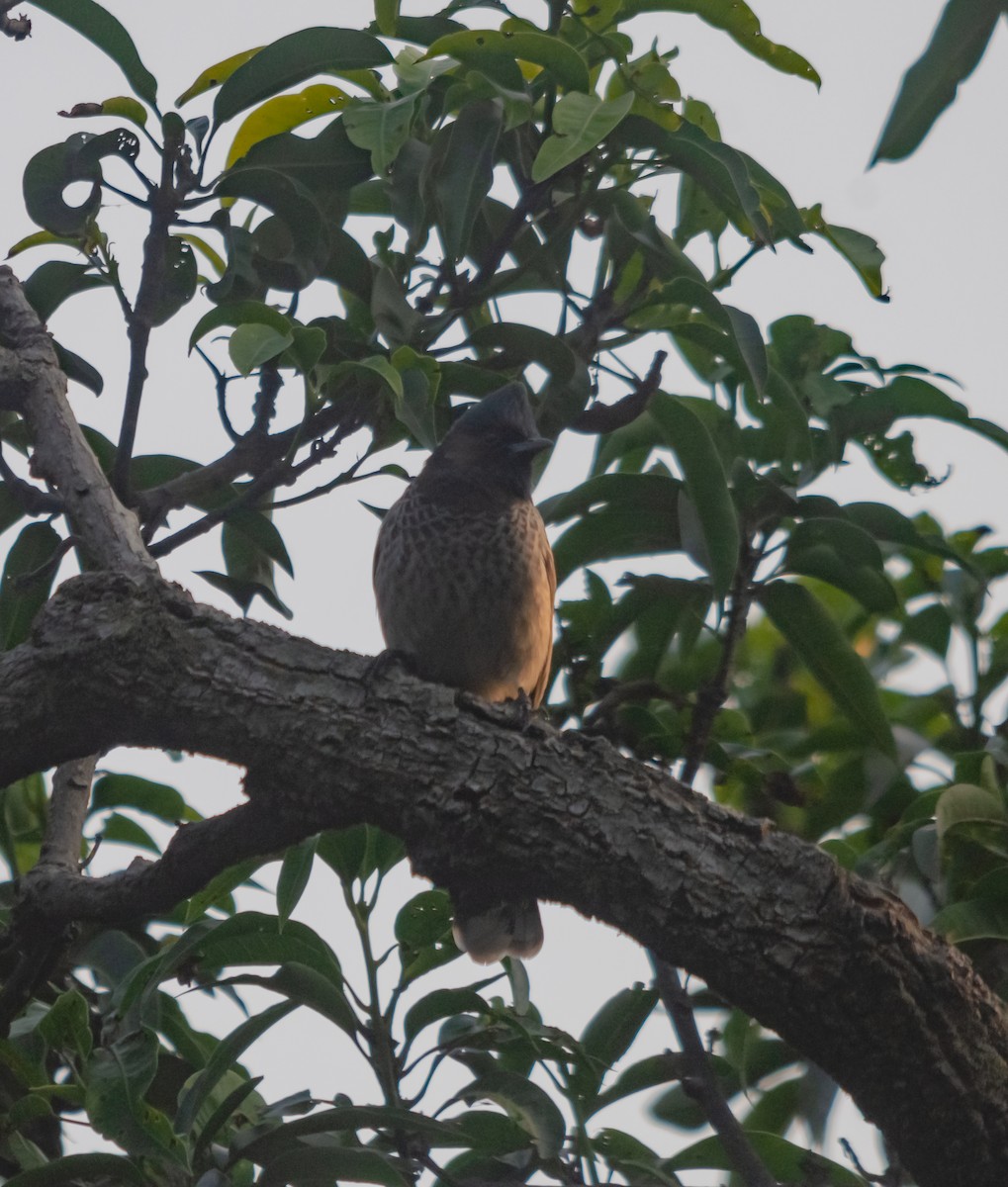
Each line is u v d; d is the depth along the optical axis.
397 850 7.45
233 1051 6.80
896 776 8.33
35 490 7.61
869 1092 5.84
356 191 8.98
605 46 8.05
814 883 5.76
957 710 9.09
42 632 6.49
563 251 8.58
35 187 7.43
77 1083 7.36
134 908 6.79
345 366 7.21
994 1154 5.75
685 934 5.81
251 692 6.29
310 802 6.29
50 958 7.22
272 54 7.37
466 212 8.02
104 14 7.15
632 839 5.88
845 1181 7.09
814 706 9.58
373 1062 7.15
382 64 7.59
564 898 6.09
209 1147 7.04
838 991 5.70
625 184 8.44
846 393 8.57
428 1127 6.63
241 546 8.77
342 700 6.23
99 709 6.44
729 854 5.84
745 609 8.15
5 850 8.34
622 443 8.80
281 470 7.73
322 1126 6.63
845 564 8.42
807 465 8.50
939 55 3.59
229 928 7.05
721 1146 7.22
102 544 7.17
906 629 9.25
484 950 7.46
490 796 6.00
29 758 6.65
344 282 8.19
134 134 7.32
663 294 8.05
